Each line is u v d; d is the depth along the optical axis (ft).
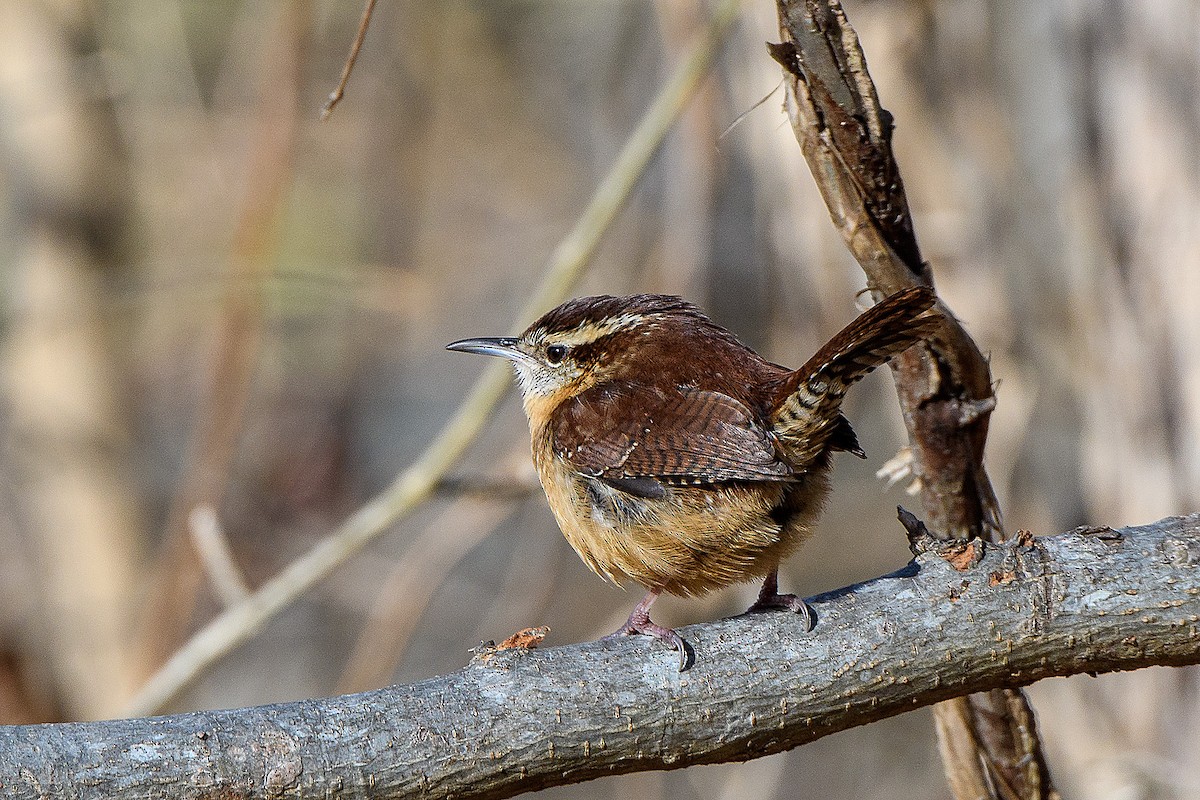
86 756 17.16
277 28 43.60
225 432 42.88
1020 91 36.04
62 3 50.34
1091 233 32.48
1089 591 19.45
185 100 52.49
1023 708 24.45
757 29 34.19
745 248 45.60
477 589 59.77
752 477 21.77
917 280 21.27
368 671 41.88
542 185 60.29
